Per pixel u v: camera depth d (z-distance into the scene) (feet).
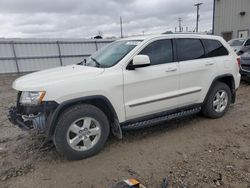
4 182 10.02
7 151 12.71
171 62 13.76
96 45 71.51
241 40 48.24
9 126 16.78
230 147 12.46
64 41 66.13
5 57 58.44
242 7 77.92
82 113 11.15
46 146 13.10
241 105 19.77
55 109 10.60
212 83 15.62
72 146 11.19
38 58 62.95
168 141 13.38
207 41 15.65
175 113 14.53
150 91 12.97
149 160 11.44
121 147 12.78
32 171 10.76
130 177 10.14
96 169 10.80
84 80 11.13
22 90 10.77
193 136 13.94
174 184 9.53
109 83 11.63
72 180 10.05
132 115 12.66
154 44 13.32
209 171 10.33
